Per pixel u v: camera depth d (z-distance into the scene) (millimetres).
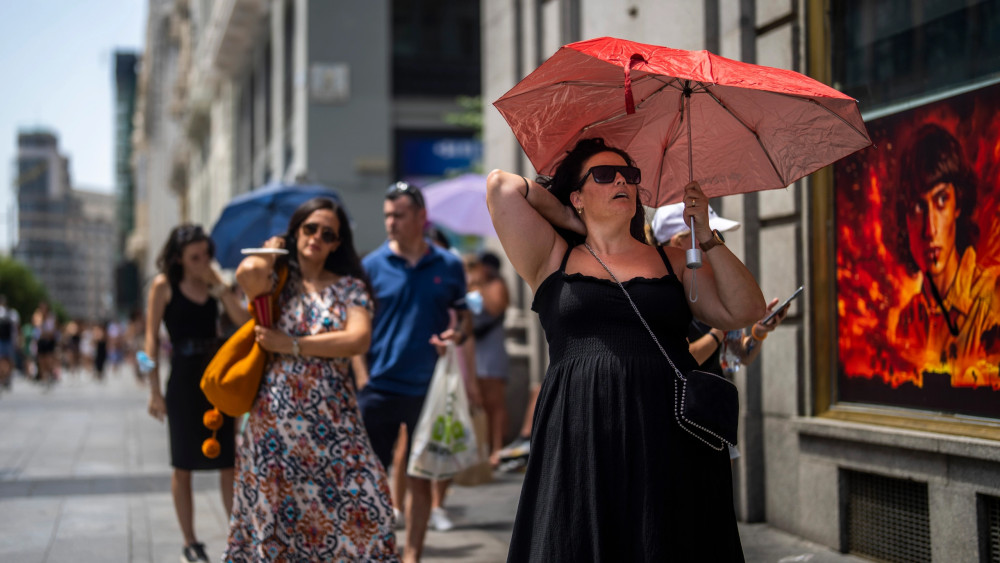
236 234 12922
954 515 7250
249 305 6707
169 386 8969
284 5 36844
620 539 4527
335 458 6742
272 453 6664
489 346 14734
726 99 5023
